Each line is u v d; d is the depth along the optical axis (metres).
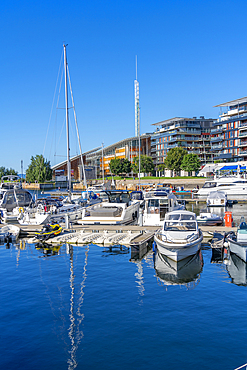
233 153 87.25
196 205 45.69
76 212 30.48
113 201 30.05
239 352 8.95
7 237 24.11
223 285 14.28
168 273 16.12
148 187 62.56
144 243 20.38
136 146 120.94
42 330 10.31
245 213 34.62
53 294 13.32
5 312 11.65
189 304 12.16
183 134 106.44
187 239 17.41
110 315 11.29
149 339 9.66
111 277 15.47
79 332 10.14
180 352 8.98
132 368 8.31
